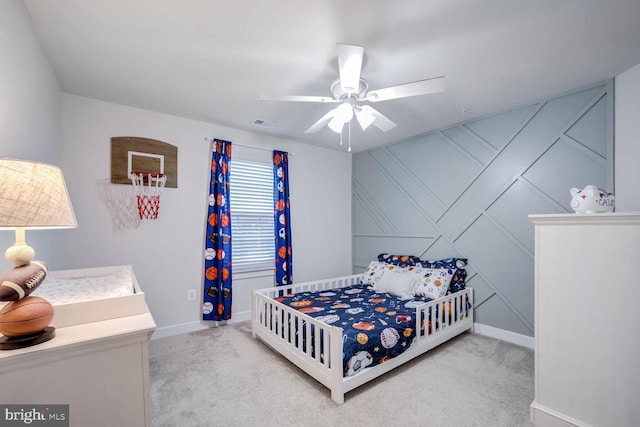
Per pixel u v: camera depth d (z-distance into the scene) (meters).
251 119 3.18
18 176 0.90
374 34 1.73
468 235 3.21
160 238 3.01
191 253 3.19
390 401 1.93
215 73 2.20
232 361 2.47
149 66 2.10
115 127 2.76
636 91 2.09
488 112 2.96
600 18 1.60
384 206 4.13
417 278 3.18
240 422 1.73
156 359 2.50
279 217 3.74
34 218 0.90
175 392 2.02
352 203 4.62
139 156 2.87
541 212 2.67
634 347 1.44
